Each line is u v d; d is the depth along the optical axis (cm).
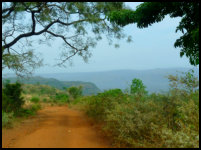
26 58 1316
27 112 1605
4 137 771
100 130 848
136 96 693
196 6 867
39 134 817
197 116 534
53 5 1442
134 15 962
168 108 646
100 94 1150
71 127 984
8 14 1355
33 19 1421
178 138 436
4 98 1368
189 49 925
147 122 586
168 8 912
